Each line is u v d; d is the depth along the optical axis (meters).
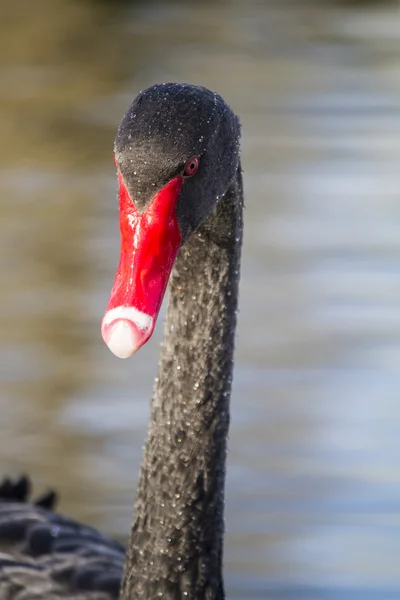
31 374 11.45
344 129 19.11
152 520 5.84
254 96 21.33
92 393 11.17
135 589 5.87
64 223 15.21
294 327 12.45
